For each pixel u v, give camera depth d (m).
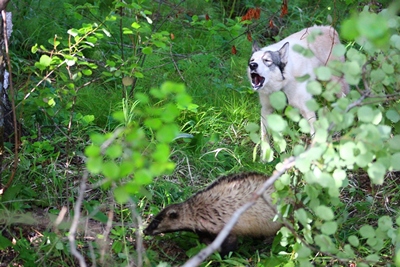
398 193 7.54
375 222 7.07
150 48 7.69
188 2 11.73
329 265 6.15
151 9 11.45
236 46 10.87
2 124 6.55
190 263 3.59
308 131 4.66
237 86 9.97
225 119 9.17
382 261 5.98
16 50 10.22
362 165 4.54
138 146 4.10
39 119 8.45
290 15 11.91
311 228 5.40
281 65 8.00
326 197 5.41
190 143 8.29
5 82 7.95
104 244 5.77
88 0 11.16
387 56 5.11
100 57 10.03
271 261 6.12
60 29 10.44
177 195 7.46
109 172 3.77
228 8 12.34
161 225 6.51
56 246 6.07
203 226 6.45
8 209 6.66
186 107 8.18
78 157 8.02
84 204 6.54
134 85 9.13
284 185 5.32
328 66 4.57
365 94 4.74
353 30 2.96
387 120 5.90
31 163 7.69
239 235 6.47
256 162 8.14
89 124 8.59
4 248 6.04
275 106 4.57
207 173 7.98
